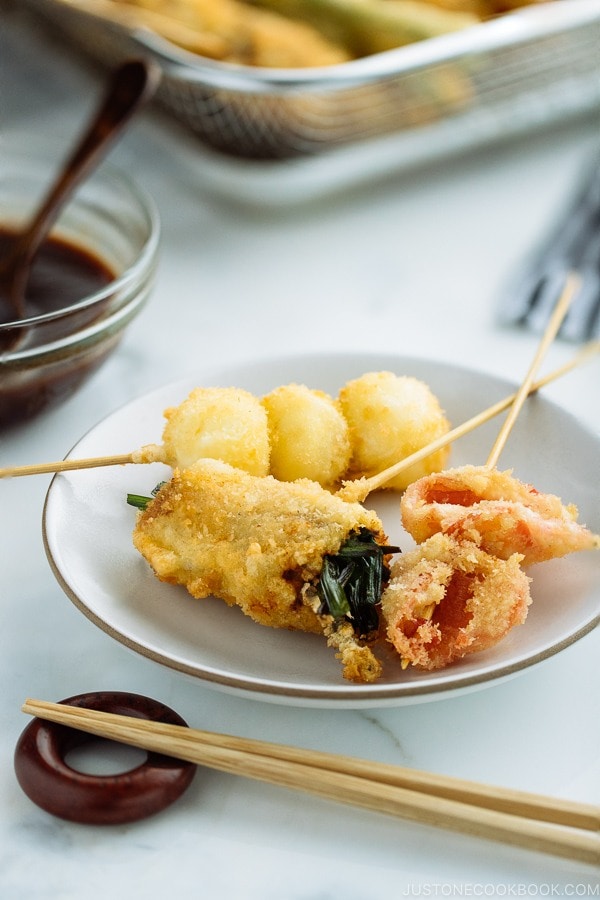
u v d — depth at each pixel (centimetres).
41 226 52
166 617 43
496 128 69
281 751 38
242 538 42
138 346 58
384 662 41
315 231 66
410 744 40
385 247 65
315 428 47
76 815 38
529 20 61
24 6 68
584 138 74
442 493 45
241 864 38
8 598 45
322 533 42
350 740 40
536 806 37
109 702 40
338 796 38
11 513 49
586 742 40
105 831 38
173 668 39
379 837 38
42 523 44
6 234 56
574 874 37
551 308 59
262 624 42
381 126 65
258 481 43
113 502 46
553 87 69
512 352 58
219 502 43
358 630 41
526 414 49
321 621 41
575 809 37
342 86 58
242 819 39
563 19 62
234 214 68
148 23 64
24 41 72
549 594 43
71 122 72
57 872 37
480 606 40
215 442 45
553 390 55
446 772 40
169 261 64
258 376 51
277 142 63
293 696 38
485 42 60
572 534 42
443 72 63
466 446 50
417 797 37
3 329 47
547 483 47
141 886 37
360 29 66
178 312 61
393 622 40
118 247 55
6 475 45
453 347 58
